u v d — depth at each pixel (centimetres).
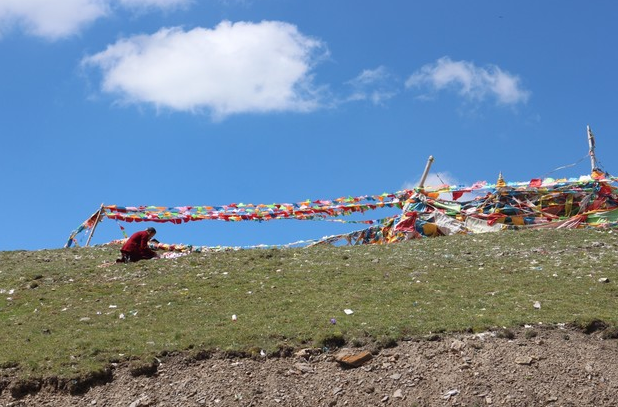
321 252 2855
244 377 1900
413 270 2561
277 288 2428
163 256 2845
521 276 2448
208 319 2197
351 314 2159
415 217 3334
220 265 2692
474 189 3334
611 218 3191
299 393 1853
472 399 1789
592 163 3331
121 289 2495
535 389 1803
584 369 1859
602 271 2453
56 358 1969
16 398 1870
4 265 2834
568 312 2123
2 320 2269
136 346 2017
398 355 1941
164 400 1850
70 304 2377
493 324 2042
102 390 1888
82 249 3150
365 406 1805
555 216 3256
